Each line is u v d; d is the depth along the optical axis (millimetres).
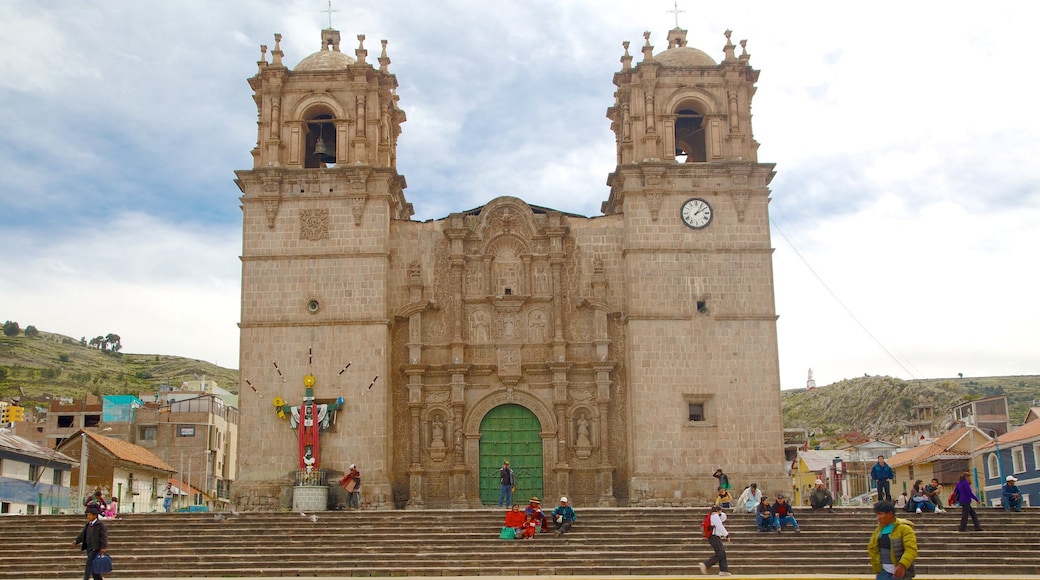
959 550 34531
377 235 48906
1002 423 96062
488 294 49719
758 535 35812
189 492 83438
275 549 34688
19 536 36156
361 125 50281
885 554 16719
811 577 30000
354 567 33219
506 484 44062
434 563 33344
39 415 118312
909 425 134875
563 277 49969
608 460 47719
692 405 47625
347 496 46094
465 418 48469
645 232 48875
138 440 88500
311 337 47938
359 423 46969
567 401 48344
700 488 46219
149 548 34938
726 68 51031
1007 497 39562
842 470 84125
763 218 49375
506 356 49156
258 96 51031
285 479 46500
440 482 47906
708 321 48094
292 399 47312
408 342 48938
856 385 163750
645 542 35594
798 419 165625
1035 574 32312
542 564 33344
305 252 48750
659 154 50281
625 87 51562
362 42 51219
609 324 49406
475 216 51000
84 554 34469
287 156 50219
